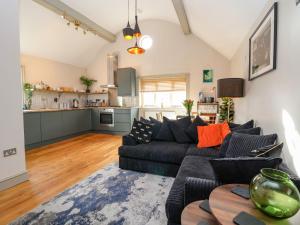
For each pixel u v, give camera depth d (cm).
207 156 235
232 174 117
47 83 532
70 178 258
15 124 239
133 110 570
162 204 192
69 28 481
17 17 238
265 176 90
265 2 208
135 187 229
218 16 306
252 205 94
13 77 236
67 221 167
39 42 464
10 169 234
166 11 486
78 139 509
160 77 576
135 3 420
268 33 198
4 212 181
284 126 164
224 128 265
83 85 664
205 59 528
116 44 619
